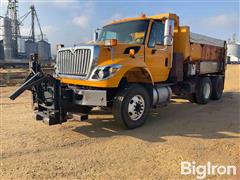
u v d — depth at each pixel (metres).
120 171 3.96
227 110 8.79
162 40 7.38
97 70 5.80
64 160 4.36
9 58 56.28
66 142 5.26
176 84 9.18
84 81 5.98
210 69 10.87
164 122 7.01
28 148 4.89
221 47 11.89
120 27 7.50
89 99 5.83
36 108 6.30
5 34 55.84
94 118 7.32
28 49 63.88
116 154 4.64
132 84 6.36
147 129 6.28
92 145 5.11
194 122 7.02
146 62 6.83
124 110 6.05
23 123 6.71
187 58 8.85
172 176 3.80
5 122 6.80
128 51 6.39
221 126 6.59
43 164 4.19
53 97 5.61
